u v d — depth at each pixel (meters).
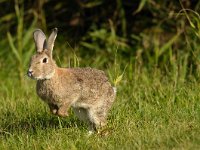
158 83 17.56
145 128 14.01
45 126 15.18
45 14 23.59
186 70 18.69
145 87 17.48
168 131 13.33
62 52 22.00
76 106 14.45
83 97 14.28
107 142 13.31
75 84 14.06
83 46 22.28
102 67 20.83
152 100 16.31
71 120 15.38
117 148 12.75
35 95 17.88
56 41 22.83
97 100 14.48
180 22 21.09
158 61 20.33
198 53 18.78
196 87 16.80
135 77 18.33
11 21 23.58
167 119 14.62
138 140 12.89
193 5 21.41
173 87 16.94
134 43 21.84
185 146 12.23
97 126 14.57
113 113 15.45
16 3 21.94
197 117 14.37
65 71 14.06
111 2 23.00
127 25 22.45
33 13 23.25
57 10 23.56
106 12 22.97
